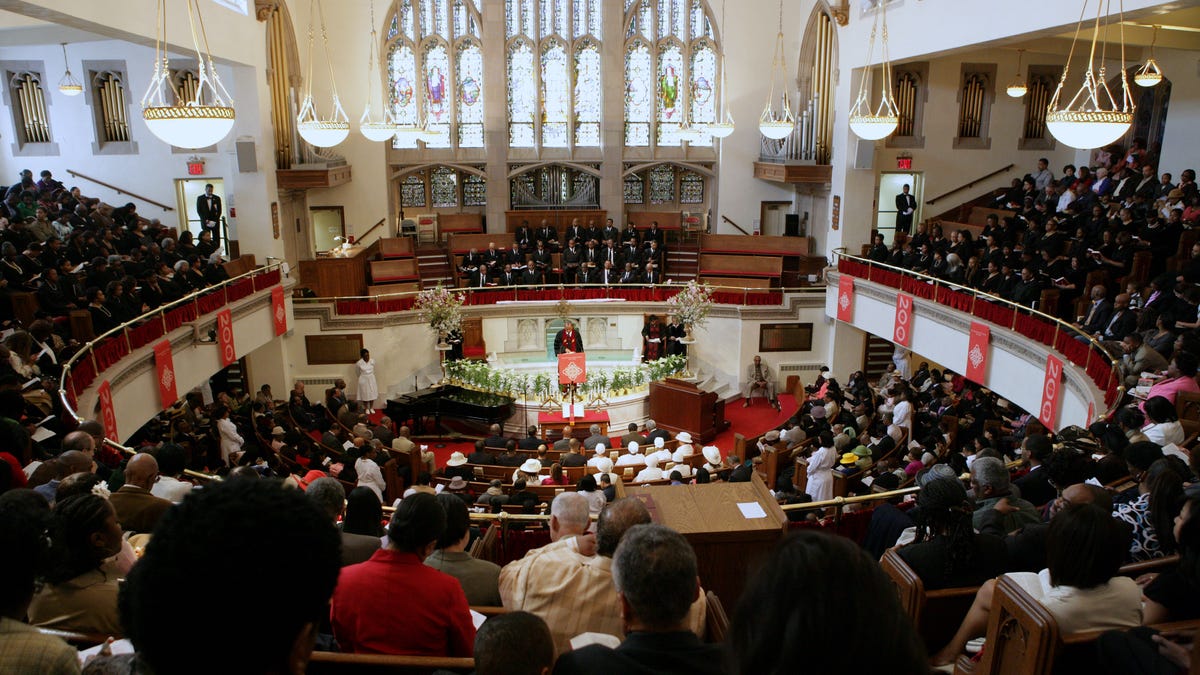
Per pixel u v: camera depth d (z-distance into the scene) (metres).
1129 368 10.96
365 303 23.23
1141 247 14.59
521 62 27.22
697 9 26.98
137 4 15.16
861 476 12.80
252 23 20.83
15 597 2.43
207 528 1.31
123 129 22.84
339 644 3.52
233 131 21.33
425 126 26.70
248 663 1.29
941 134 23.95
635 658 2.19
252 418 17.19
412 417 21.75
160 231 19.20
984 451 7.75
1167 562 4.28
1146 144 21.27
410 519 3.45
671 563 2.26
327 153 24.77
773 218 28.25
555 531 4.55
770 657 1.38
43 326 11.20
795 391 24.34
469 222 28.16
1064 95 23.78
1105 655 2.91
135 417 13.59
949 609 4.21
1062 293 14.96
